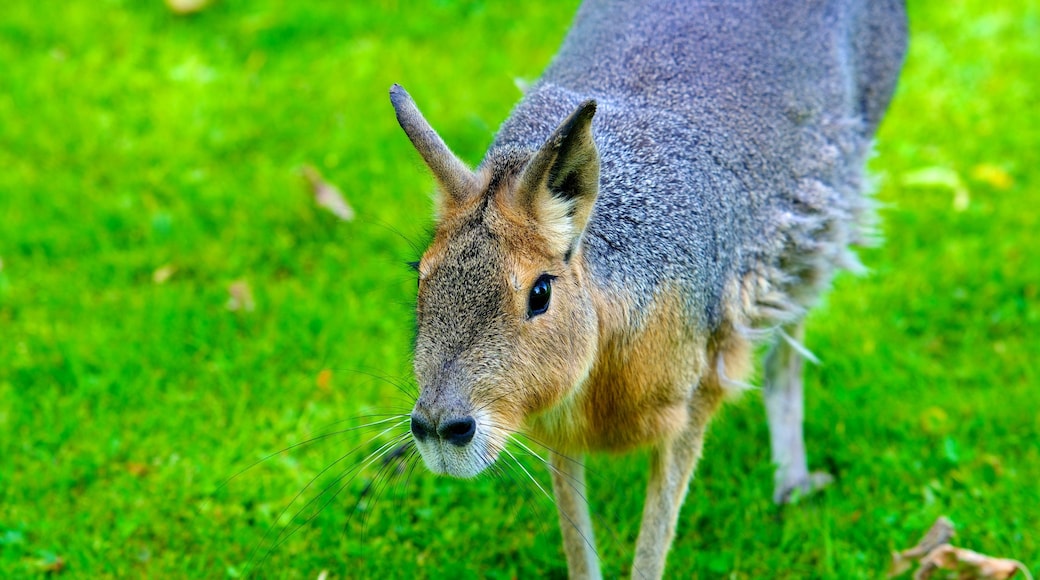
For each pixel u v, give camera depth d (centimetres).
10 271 963
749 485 757
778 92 676
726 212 623
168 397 838
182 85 1180
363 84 1168
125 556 720
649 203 584
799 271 693
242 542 729
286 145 1102
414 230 970
